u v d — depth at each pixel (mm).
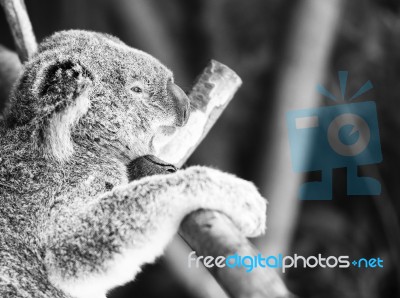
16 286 3951
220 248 2963
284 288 2820
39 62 4219
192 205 3609
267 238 7059
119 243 3785
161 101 4266
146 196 3748
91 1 9492
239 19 10047
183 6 10133
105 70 4234
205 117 4543
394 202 9180
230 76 4645
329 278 8820
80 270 3863
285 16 7352
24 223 4020
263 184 7152
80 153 4184
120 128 4242
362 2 9805
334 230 9086
